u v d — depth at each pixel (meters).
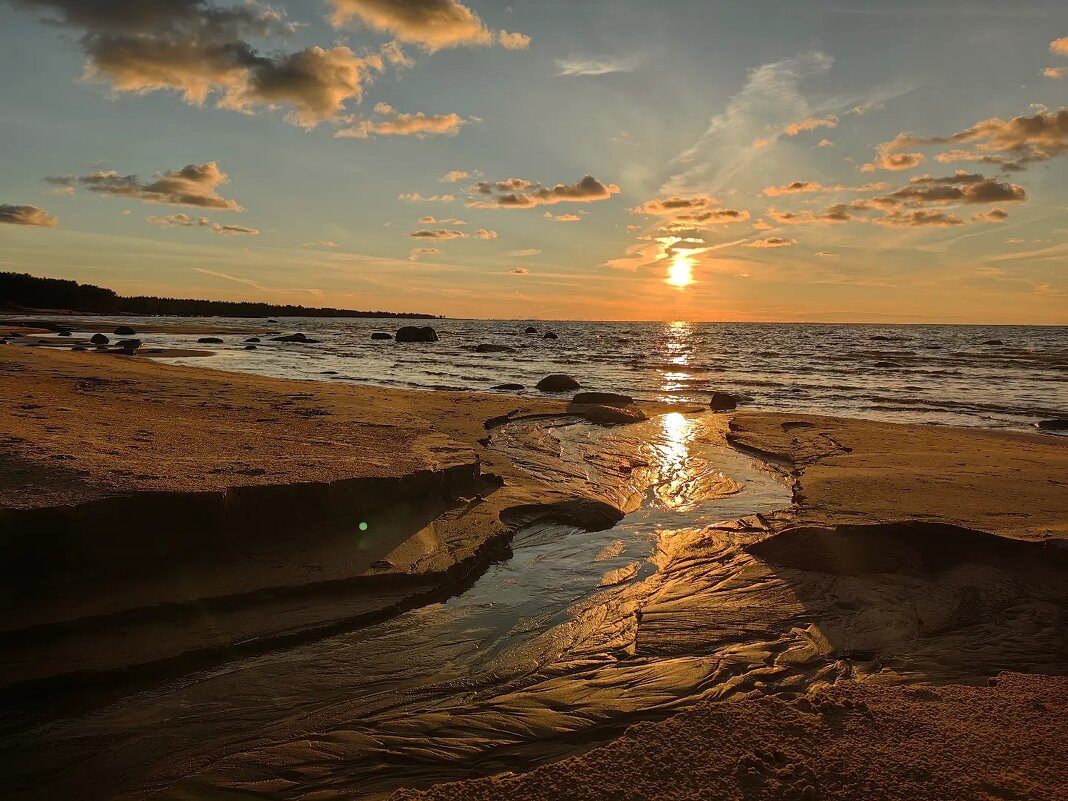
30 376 15.80
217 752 3.96
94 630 5.00
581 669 4.88
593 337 99.50
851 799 3.16
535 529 8.23
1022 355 51.59
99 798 3.55
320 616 5.57
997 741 3.63
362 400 15.73
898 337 106.62
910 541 6.85
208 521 6.02
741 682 4.59
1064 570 6.19
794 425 15.65
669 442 13.90
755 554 7.10
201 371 22.02
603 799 3.24
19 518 5.15
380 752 3.87
